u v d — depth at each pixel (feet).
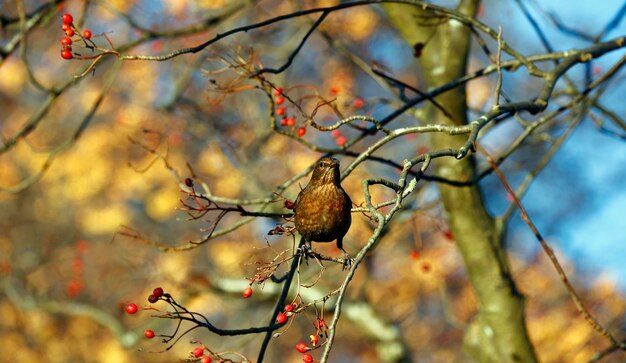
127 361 63.93
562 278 28.76
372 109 36.65
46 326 64.23
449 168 37.35
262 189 49.21
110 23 59.47
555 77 28.91
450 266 57.00
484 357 37.78
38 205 70.18
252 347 66.33
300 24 56.08
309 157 52.26
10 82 71.05
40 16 39.86
